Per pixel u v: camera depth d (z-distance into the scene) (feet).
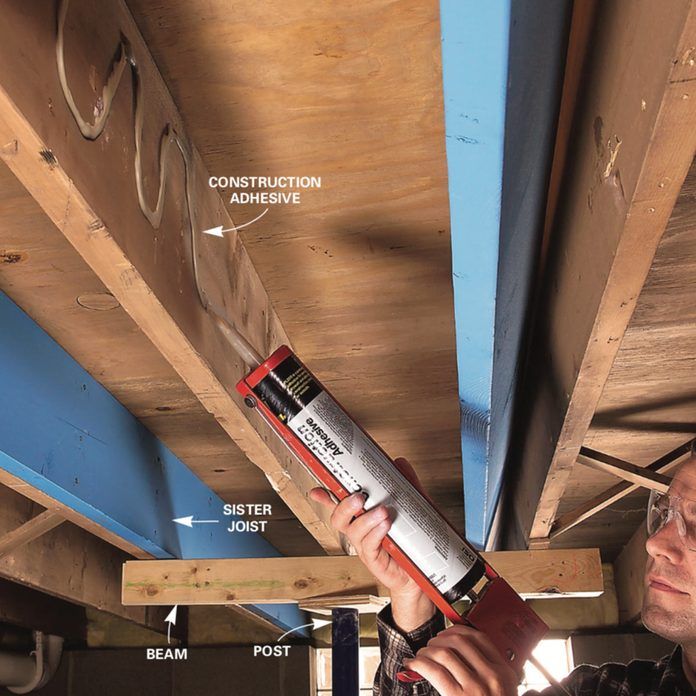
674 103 2.88
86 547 13.84
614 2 3.43
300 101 4.77
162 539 9.74
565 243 5.24
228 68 4.53
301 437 3.62
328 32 4.29
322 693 20.74
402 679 2.95
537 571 9.71
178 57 4.47
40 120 3.25
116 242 3.91
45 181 3.48
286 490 7.91
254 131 5.03
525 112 3.65
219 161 5.31
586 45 3.94
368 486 3.51
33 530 9.11
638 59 3.11
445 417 9.98
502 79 3.03
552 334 6.32
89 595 13.74
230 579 9.99
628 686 3.65
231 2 4.11
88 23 3.76
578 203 4.59
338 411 3.64
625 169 3.50
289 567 10.00
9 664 18.80
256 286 6.56
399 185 5.57
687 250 6.11
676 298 6.84
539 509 8.97
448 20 2.76
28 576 11.61
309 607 9.96
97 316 7.28
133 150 4.17
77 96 3.59
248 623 20.77
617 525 16.37
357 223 6.02
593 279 4.54
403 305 7.25
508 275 4.99
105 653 20.49
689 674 3.48
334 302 7.14
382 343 8.00
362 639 20.43
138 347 7.88
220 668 20.35
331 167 5.36
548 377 6.89
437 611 3.49
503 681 2.67
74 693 20.18
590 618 19.48
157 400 9.07
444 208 5.86
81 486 7.73
